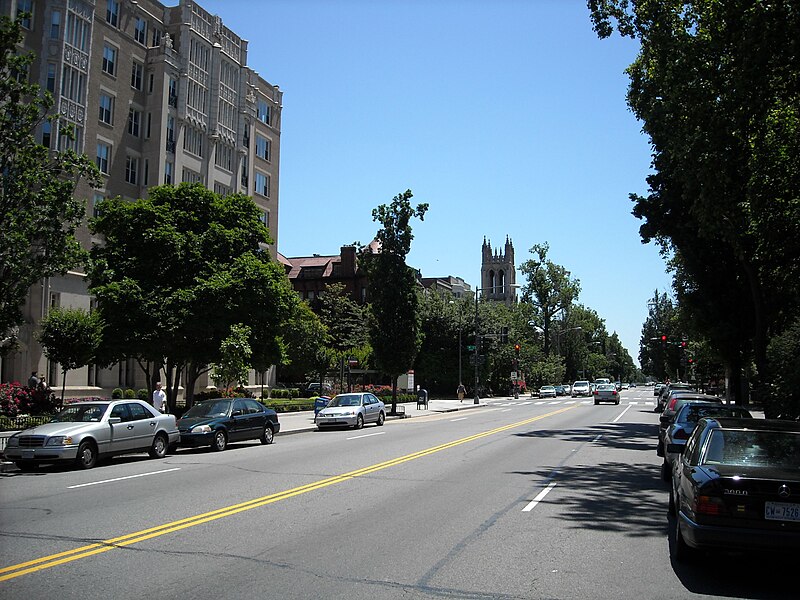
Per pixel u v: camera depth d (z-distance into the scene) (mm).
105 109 39969
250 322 28453
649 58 18375
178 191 30297
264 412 22266
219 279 27484
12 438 15312
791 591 6641
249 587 6359
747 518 6754
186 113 45281
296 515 9859
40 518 9492
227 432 20219
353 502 10961
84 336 24875
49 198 17812
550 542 8438
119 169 40906
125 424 16828
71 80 36719
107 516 9656
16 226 17125
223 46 49875
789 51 14195
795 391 22234
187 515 9758
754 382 47219
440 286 119375
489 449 19875
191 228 29672
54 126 35406
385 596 6172
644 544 8430
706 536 6820
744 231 20312
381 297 40094
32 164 17703
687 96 16438
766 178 16672
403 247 40219
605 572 7141
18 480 13516
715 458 7664
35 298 33344
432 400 64500
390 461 16672
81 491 11984
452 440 22812
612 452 19453
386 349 39625
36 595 6059
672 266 38562
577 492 12305
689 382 70562
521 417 38406
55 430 15391
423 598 6137
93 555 7465
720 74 15734
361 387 54812
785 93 15852
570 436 24938
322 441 22844
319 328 59219
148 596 6059
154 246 28172
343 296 76812
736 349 33531
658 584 6766
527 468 15609
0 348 18953
